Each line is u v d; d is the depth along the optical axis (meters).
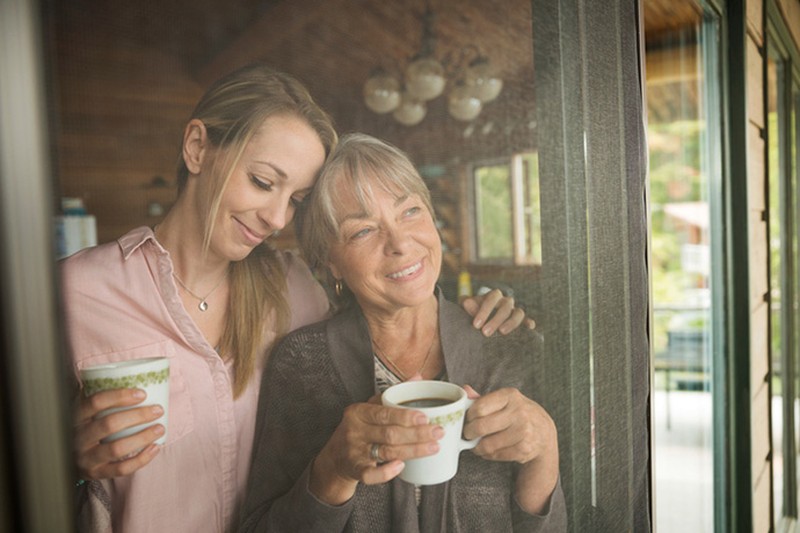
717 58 1.73
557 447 0.75
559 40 0.73
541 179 0.70
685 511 1.63
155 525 0.36
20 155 0.26
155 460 0.36
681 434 1.71
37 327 0.27
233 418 0.40
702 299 1.84
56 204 0.29
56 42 0.29
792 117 2.77
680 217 1.87
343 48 0.44
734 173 1.79
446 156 0.55
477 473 0.63
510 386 0.66
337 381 0.47
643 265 1.01
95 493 0.33
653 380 1.11
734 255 1.81
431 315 0.55
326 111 0.43
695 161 1.81
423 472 0.54
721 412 1.81
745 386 1.83
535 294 0.70
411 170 0.50
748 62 1.83
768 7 2.11
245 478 0.41
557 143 0.74
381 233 0.48
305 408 0.45
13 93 0.26
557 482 0.75
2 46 0.25
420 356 0.54
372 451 0.50
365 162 0.46
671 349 1.85
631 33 0.96
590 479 0.86
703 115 1.76
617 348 0.93
